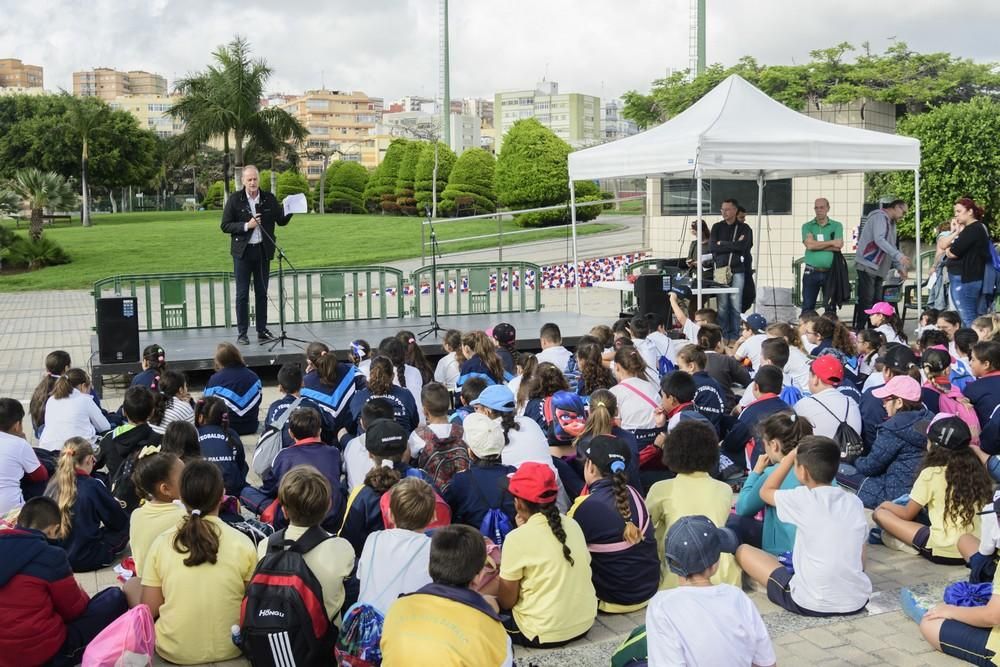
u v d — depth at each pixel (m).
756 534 5.34
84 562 5.52
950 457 5.45
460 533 3.47
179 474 4.73
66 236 43.62
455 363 8.87
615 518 4.77
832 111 26.62
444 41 76.88
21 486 5.97
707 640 3.10
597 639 4.54
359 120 172.50
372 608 3.96
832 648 4.37
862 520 4.77
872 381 7.46
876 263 13.12
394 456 5.01
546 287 24.95
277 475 5.64
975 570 4.49
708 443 5.00
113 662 3.77
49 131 63.09
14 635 3.99
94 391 10.45
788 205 21.69
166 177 98.38
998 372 7.04
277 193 63.12
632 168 12.34
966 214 11.71
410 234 39.91
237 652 4.38
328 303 15.09
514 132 39.97
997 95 29.66
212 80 48.19
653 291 12.59
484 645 3.33
